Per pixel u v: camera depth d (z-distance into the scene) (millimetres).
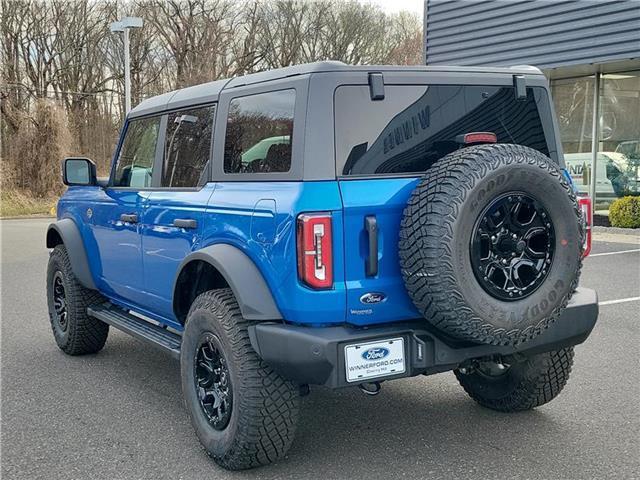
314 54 40812
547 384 4145
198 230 3914
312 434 4074
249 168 3666
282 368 3246
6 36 32625
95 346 5770
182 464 3688
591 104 14305
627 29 12312
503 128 3787
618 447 3822
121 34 36438
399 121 3445
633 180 13461
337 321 3209
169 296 4359
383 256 3234
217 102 4051
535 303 3172
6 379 5199
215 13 38000
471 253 3041
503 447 3846
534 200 3176
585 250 3861
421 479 3469
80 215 5613
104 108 35719
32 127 25953
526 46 14250
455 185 3014
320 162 3232
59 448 3920
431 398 4680
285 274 3215
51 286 5953
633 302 7375
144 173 4832
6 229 18266
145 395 4820
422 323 3367
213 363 3662
